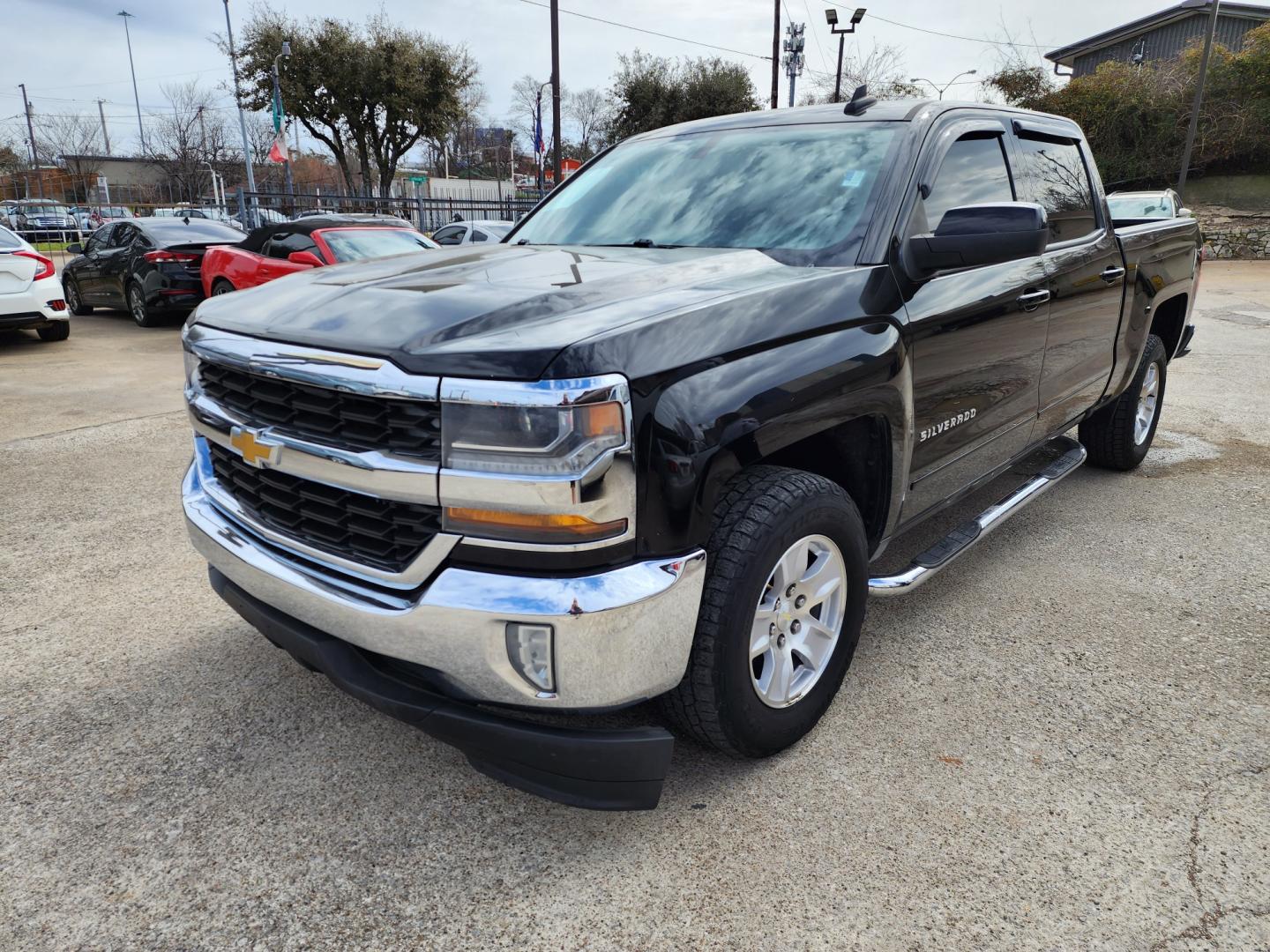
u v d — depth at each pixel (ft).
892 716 8.73
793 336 7.11
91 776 7.86
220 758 8.12
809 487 7.29
